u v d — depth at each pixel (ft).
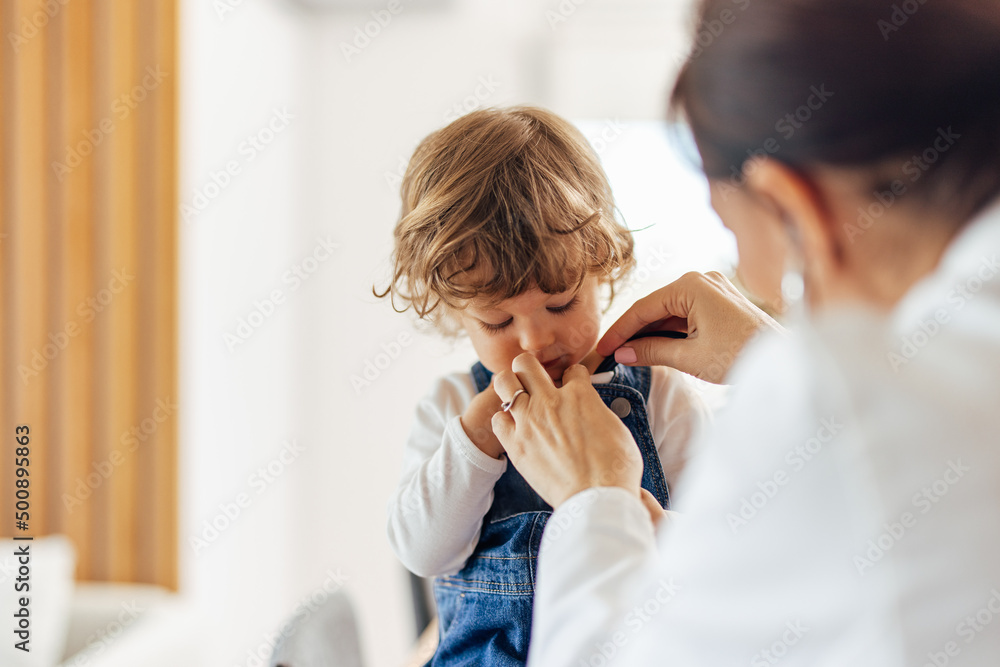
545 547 1.64
